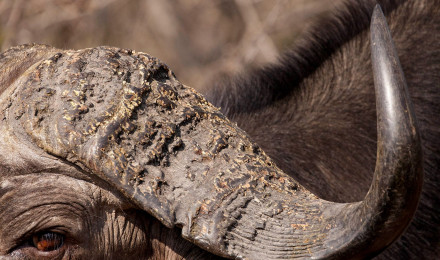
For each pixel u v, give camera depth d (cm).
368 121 1917
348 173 1814
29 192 1351
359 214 1173
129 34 4050
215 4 4200
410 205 1123
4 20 3884
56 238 1371
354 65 2047
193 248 1377
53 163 1340
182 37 4138
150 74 1385
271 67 2075
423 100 1970
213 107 1430
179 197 1288
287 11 4006
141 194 1278
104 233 1376
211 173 1305
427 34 2091
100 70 1366
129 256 1396
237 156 1331
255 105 1972
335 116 1927
